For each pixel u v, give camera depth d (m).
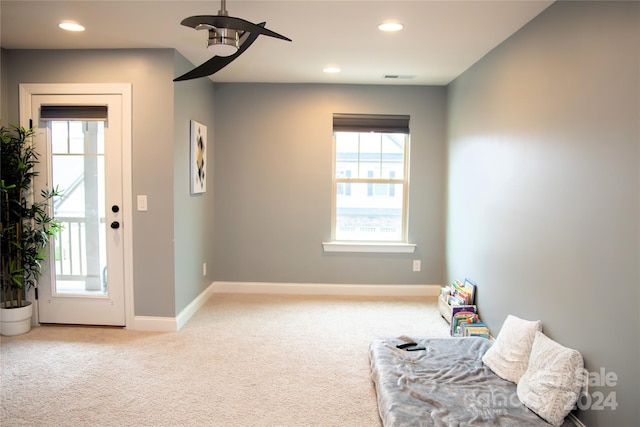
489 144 3.44
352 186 4.89
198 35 3.16
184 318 3.85
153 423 2.29
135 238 3.60
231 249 4.86
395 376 2.57
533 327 2.60
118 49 3.48
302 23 2.87
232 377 2.83
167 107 3.50
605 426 2.02
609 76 2.02
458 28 2.93
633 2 1.86
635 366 1.86
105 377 2.80
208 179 4.59
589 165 2.16
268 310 4.25
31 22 2.90
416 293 4.86
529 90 2.77
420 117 4.75
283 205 4.82
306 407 2.47
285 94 4.73
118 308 3.67
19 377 2.79
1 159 3.39
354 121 4.74
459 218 4.20
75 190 3.62
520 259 2.89
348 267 4.86
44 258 3.57
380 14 2.70
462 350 2.99
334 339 3.52
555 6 2.47
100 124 3.56
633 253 1.87
